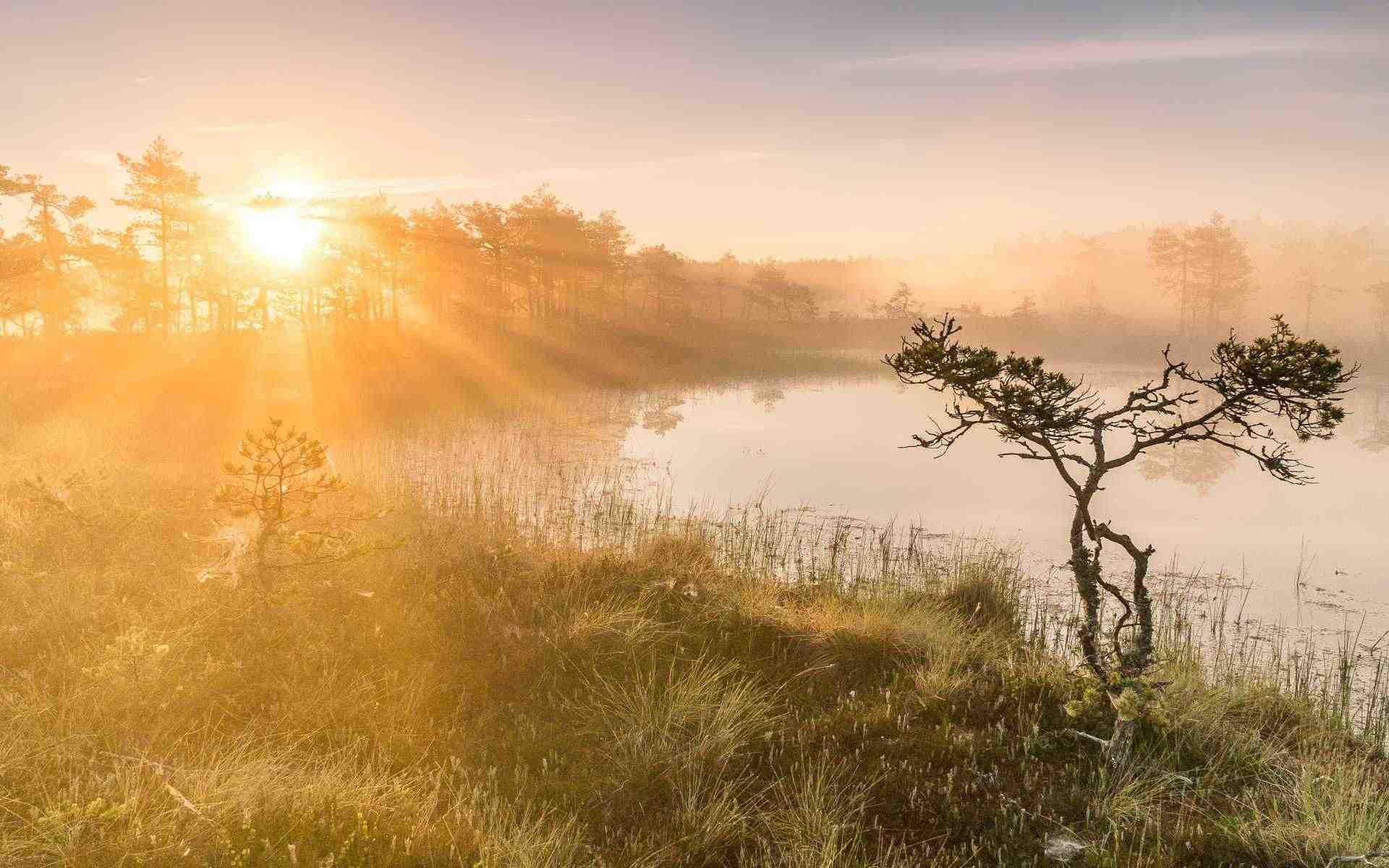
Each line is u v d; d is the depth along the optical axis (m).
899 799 5.15
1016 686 6.77
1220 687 7.04
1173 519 16.62
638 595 8.46
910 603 9.09
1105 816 4.91
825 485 18.92
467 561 8.91
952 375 5.53
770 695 6.65
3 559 7.68
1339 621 10.15
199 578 7.10
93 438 15.77
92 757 4.61
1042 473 21.69
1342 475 22.77
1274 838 4.64
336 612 7.24
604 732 5.80
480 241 72.12
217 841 3.95
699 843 4.53
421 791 4.86
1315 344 4.95
